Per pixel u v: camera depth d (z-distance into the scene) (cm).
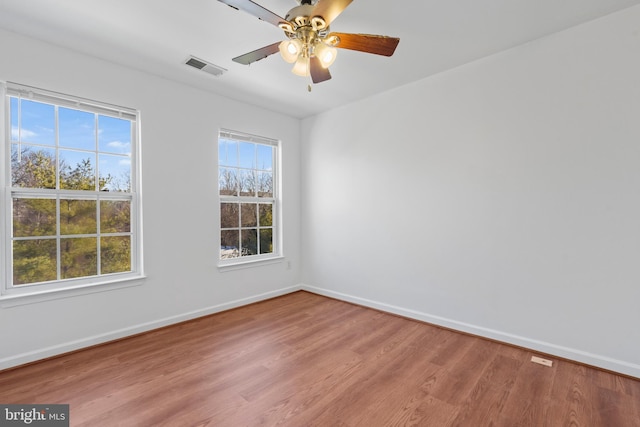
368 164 351
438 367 221
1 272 218
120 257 276
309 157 419
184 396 186
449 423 164
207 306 328
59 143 244
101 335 257
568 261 226
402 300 323
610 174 209
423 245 305
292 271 420
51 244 240
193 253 317
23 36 222
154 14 201
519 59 244
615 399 183
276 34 224
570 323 226
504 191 255
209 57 258
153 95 287
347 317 323
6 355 215
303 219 429
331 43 184
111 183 270
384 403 180
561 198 229
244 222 373
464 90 275
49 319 233
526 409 175
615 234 208
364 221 356
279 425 162
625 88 203
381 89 328
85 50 244
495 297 261
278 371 215
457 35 229
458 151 280
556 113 229
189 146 313
